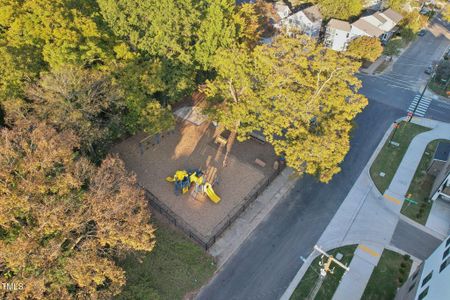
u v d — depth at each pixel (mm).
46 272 21531
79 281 21156
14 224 22078
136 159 38375
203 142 41562
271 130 35094
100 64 35906
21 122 27250
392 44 63594
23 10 31344
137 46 37750
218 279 29125
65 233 22250
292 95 34156
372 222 34781
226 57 36500
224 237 32031
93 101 33406
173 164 38250
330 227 33969
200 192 35188
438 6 90812
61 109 30656
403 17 72000
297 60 34250
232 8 44812
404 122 49281
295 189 37312
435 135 47094
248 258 30766
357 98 34500
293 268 30328
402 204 36906
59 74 29969
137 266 28688
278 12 67812
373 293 28969
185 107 46906
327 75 35812
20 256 19484
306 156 32875
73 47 32062
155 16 38094
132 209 24562
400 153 43594
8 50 29984
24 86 31484
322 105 35375
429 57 67250
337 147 32656
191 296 27828
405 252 32219
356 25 65688
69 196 22828
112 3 35125
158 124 35656
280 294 28516
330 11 68625
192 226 32344
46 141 22766
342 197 37094
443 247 25234
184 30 39625
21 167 21562
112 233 22469
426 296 22984
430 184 39312
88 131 31812
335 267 30562
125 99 35344
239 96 38594
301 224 33969
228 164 39000
